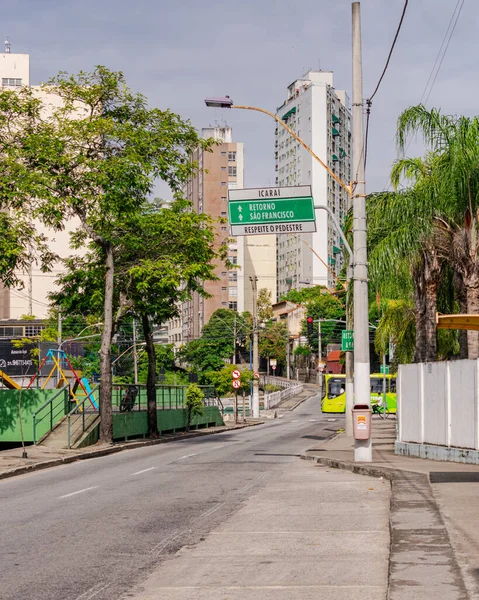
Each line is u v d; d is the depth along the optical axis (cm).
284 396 10294
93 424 3294
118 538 1038
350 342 3509
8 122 3042
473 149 2489
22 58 11125
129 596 734
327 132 16512
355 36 2088
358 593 724
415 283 2931
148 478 1870
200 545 986
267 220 2272
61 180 3009
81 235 3488
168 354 11144
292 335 15262
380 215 2870
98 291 3600
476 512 1109
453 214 2592
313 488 1590
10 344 7169
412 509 1143
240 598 720
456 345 3603
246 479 1800
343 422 6338
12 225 2891
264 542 998
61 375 4053
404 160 2919
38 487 1767
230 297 16350
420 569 764
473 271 2552
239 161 16188
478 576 731
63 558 913
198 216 3391
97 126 2977
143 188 3080
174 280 3225
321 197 16212
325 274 16138
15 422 3400
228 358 14100
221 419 5772
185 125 3219
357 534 1043
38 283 10331
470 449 1944
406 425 2323
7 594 745
